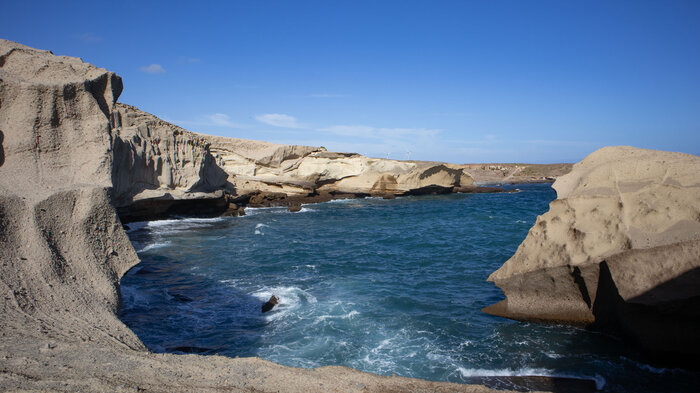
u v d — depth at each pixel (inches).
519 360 376.5
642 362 359.6
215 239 1040.2
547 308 445.1
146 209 1263.5
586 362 364.5
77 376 211.5
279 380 232.1
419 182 2554.1
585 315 421.7
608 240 389.7
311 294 585.0
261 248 925.2
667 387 324.8
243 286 625.0
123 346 270.1
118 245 407.2
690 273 326.3
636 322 358.6
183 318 493.4
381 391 226.7
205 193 1455.5
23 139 432.5
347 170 2417.6
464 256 815.1
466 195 2682.1
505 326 449.7
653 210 373.1
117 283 376.8
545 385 337.1
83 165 456.1
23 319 272.5
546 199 2354.8
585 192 428.1
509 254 818.2
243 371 242.1
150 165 1238.9
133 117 1263.5
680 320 336.8
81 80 487.8
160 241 1005.8
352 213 1688.0
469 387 238.7
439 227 1248.8
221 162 1898.4
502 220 1390.3
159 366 236.4
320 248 927.0
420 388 233.8
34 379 203.2
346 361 387.9
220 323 480.1
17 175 405.7
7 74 458.6
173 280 659.4
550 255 429.7
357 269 728.3
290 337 441.4
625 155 443.2
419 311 510.6
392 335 442.6
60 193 378.6
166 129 1343.5
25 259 323.9
